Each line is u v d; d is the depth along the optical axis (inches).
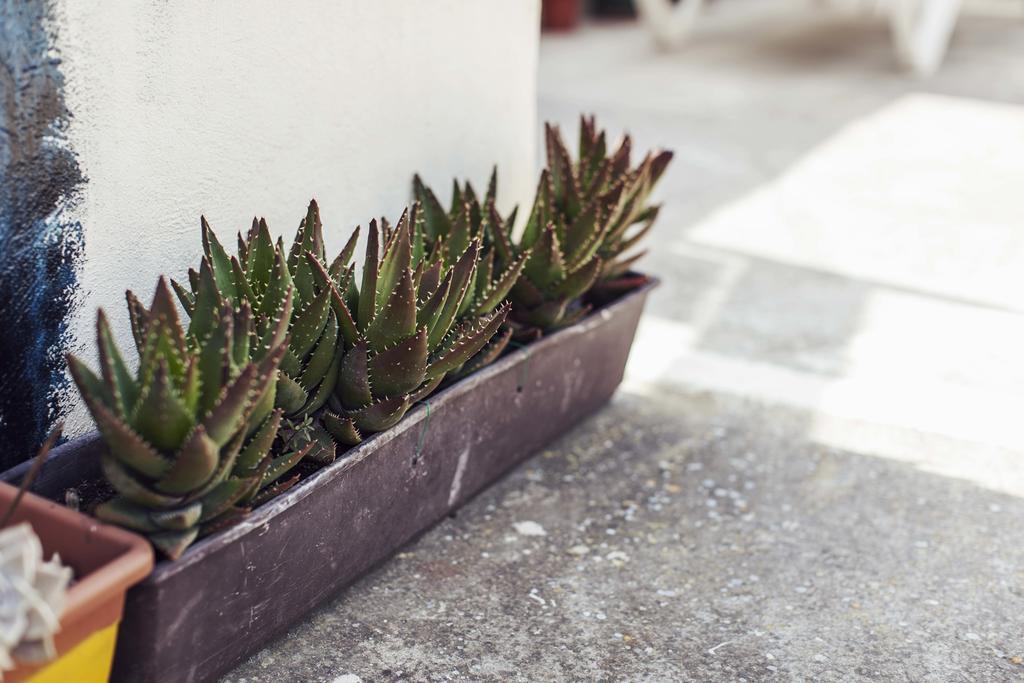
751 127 255.4
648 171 109.4
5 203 70.4
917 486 110.0
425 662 79.1
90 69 73.6
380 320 79.7
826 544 99.0
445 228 101.0
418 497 88.7
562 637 83.5
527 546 95.0
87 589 56.6
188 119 82.7
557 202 107.4
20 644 52.3
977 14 443.5
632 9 409.4
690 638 84.6
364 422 80.4
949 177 221.5
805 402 127.3
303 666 77.3
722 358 138.2
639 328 146.2
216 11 82.5
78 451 74.1
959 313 155.6
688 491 106.7
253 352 71.6
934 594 92.0
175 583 64.3
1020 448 118.5
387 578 88.5
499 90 119.7
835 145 242.7
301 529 74.2
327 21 93.4
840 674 81.4
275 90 90.1
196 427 60.6
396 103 104.3
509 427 99.7
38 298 74.4
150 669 66.0
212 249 76.8
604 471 109.3
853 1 455.8
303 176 95.7
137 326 69.9
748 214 195.5
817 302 157.8
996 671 82.6
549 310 100.0
